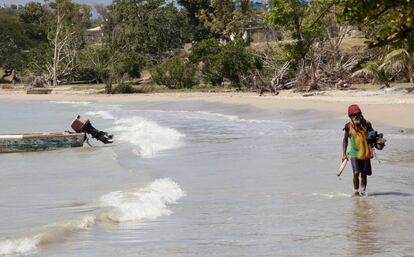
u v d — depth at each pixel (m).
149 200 19.81
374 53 79.50
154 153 33.56
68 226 16.39
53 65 131.50
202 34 150.62
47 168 30.16
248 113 61.72
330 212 17.84
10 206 20.14
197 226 16.42
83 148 38.78
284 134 42.16
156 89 107.94
